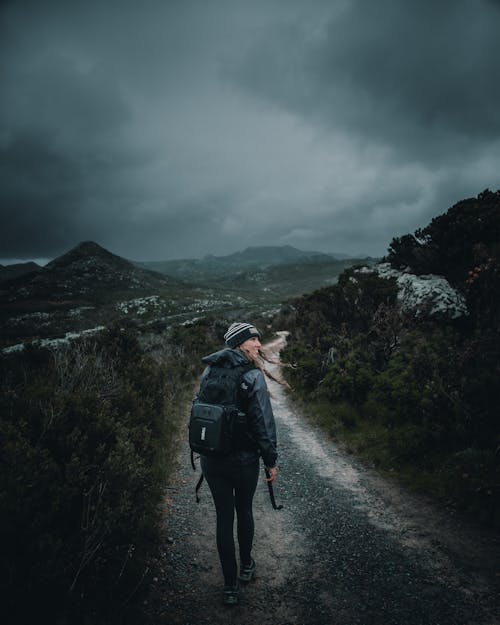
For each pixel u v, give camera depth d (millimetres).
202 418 2283
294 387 9297
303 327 12305
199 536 3268
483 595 2393
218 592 2547
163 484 4164
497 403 4141
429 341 6766
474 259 8891
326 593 2508
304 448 5676
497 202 10703
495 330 5691
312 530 3338
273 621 2273
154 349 12734
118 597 2379
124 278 145750
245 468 2365
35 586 2055
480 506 3316
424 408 4637
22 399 3443
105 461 2836
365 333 9641
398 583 2568
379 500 3812
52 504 2334
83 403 3750
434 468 4102
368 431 5691
